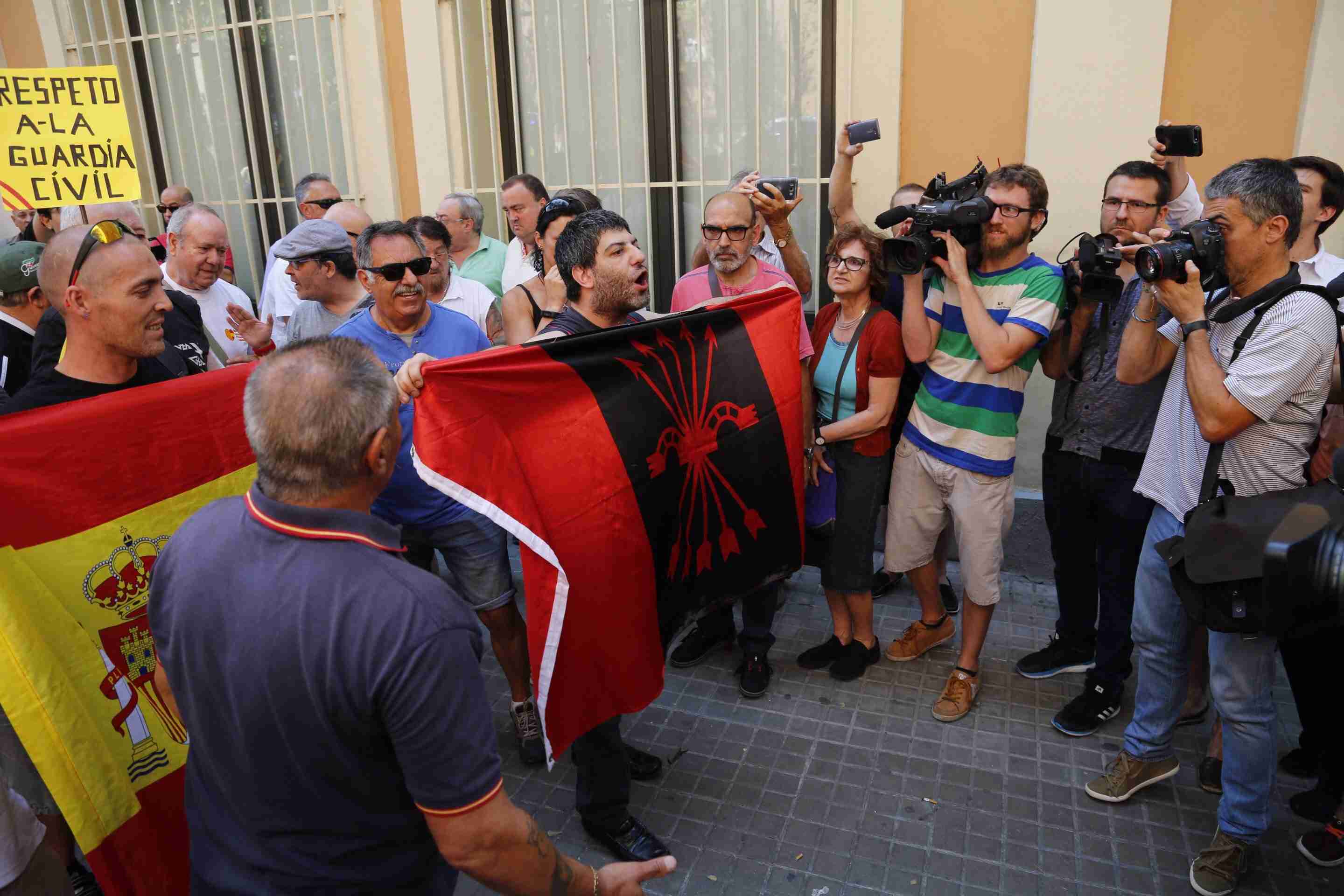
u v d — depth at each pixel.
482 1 4.90
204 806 1.47
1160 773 2.77
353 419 1.36
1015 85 4.01
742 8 4.47
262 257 5.97
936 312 3.15
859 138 3.54
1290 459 2.23
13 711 1.89
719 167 4.75
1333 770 2.64
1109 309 2.98
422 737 1.29
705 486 2.64
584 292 2.51
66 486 2.00
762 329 2.77
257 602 1.32
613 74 4.79
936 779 2.94
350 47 5.18
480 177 5.19
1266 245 2.19
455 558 2.96
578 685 2.35
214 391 2.26
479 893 2.55
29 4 5.96
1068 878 2.52
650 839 2.64
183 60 5.73
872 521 3.34
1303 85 3.64
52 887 1.74
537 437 2.22
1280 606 1.71
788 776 2.98
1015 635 3.78
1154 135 3.59
